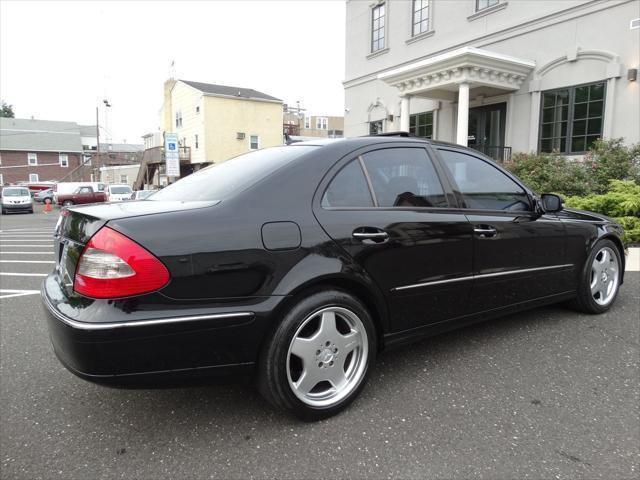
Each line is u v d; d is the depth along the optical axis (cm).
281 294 231
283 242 235
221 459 221
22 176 5141
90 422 257
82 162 5450
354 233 258
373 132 1766
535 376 300
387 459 219
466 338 366
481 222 319
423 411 260
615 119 1034
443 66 1165
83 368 203
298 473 210
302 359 244
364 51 1750
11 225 1969
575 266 392
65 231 246
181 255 211
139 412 266
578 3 1081
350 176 272
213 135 3128
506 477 205
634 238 751
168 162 1271
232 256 221
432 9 1449
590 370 307
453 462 216
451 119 1439
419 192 299
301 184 254
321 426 248
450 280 301
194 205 234
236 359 226
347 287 262
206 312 215
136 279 202
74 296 213
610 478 204
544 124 1191
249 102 3250
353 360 266
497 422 248
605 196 779
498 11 1262
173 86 3528
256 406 270
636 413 255
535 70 1191
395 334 284
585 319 406
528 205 366
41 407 275
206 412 264
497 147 1250
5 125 5188
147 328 203
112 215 220
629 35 1002
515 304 349
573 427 243
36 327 429
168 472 212
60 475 212
